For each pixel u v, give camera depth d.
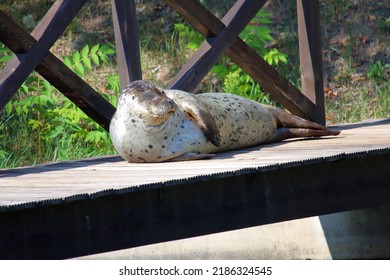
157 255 23.86
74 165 20.55
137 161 20.16
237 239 23.84
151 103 19.28
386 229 22.81
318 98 25.81
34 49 20.42
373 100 35.75
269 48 37.94
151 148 19.62
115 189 14.16
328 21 39.56
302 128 23.42
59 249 13.71
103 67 36.88
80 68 28.66
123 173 17.42
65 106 29.84
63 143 30.14
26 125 31.69
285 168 16.75
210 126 19.91
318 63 25.77
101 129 30.69
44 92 30.88
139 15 39.81
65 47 37.75
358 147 18.81
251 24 36.50
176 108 19.42
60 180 16.84
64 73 21.47
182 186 15.33
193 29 38.31
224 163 17.88
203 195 15.66
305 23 25.58
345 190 18.02
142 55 37.66
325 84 36.75
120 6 21.00
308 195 17.38
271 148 21.17
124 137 19.88
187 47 36.97
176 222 15.25
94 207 14.16
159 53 37.75
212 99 21.61
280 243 23.78
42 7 39.72
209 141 20.31
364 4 40.31
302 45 25.83
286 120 23.36
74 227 13.88
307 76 25.84
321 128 23.53
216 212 15.83
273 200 16.75
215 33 23.27
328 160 17.25
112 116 22.06
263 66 24.47
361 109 34.84
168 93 20.52
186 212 15.38
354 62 37.69
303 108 25.47
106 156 22.69
